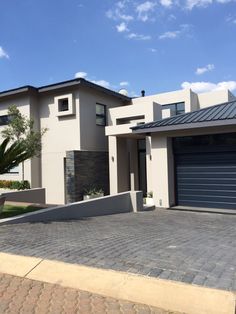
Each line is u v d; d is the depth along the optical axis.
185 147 15.15
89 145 20.28
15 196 16.27
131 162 21.19
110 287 5.07
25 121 17.41
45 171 20.97
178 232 8.91
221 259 6.09
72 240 7.74
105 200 13.29
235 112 13.63
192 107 21.64
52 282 5.45
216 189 14.33
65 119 20.25
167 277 5.18
